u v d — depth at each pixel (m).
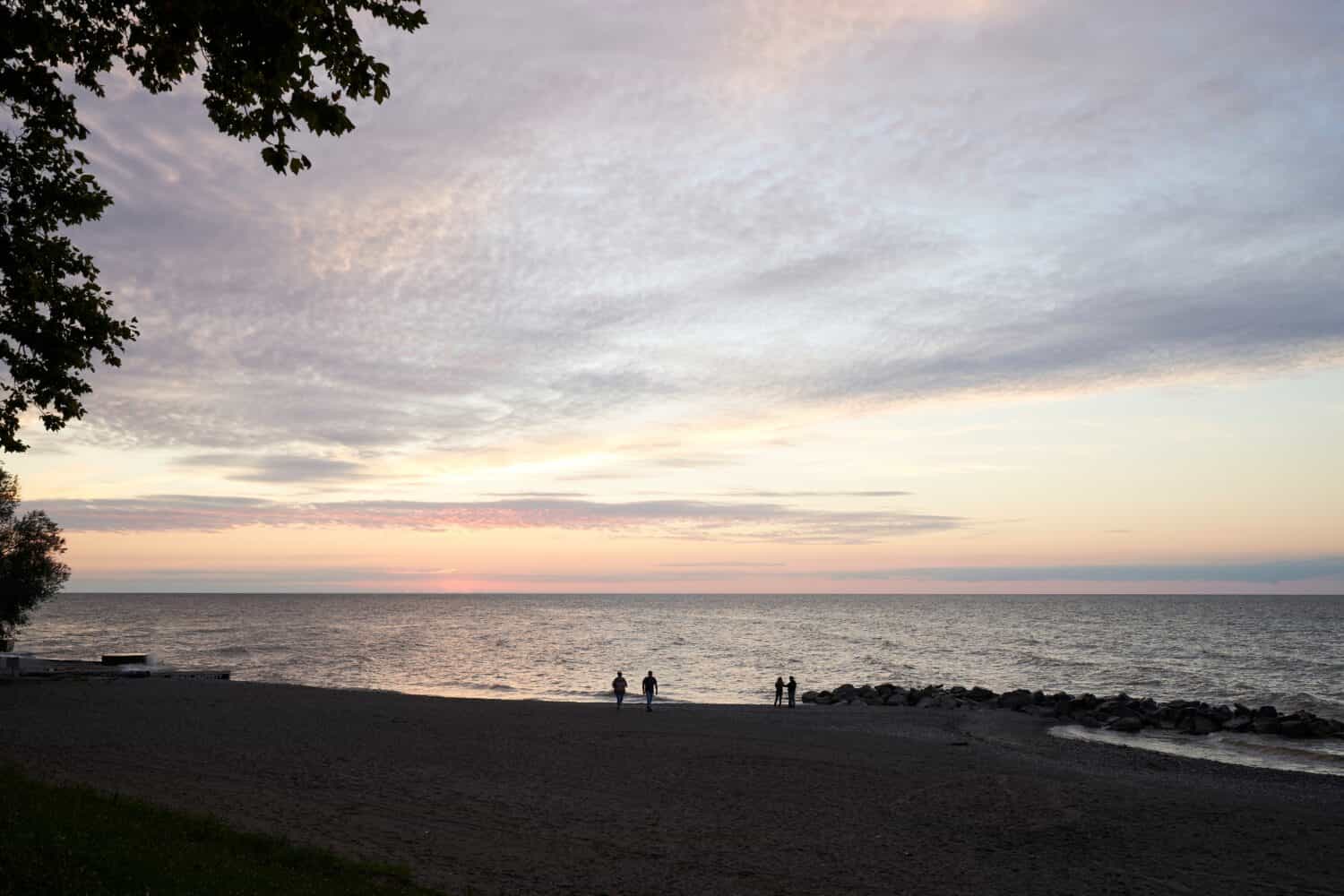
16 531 49.53
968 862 16.47
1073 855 17.06
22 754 23.48
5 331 13.26
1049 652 104.69
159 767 22.62
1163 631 154.62
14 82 11.20
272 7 9.23
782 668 82.06
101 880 9.30
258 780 21.56
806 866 16.03
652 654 96.94
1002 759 29.73
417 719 34.47
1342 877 15.98
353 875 12.43
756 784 23.39
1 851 9.41
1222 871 16.22
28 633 130.12
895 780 24.16
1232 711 47.69
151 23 10.49
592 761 26.30
